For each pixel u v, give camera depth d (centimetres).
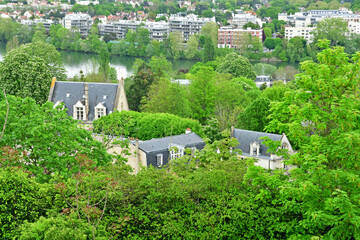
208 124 15138
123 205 5803
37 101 16162
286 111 6219
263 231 5984
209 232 5731
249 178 5981
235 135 12912
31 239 4819
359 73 6078
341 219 5300
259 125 14400
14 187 5603
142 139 13088
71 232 4728
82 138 7975
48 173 7219
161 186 6041
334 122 5969
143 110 17600
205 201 6091
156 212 5862
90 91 14975
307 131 6156
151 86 18162
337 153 5553
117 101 14875
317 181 5453
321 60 6203
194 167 6962
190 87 18262
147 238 5778
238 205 5834
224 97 18375
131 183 6012
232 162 6619
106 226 5566
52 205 5644
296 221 5784
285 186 5541
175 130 13025
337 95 6006
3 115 7325
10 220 5409
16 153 6294
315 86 5962
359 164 5481
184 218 5906
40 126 7144
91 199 5619
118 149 10506
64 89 15075
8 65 16450
